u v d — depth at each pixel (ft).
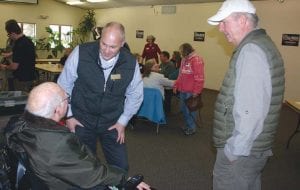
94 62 6.48
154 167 11.54
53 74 22.71
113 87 6.69
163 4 33.68
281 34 24.39
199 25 30.50
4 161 4.85
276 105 5.45
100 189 5.14
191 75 15.17
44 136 4.42
